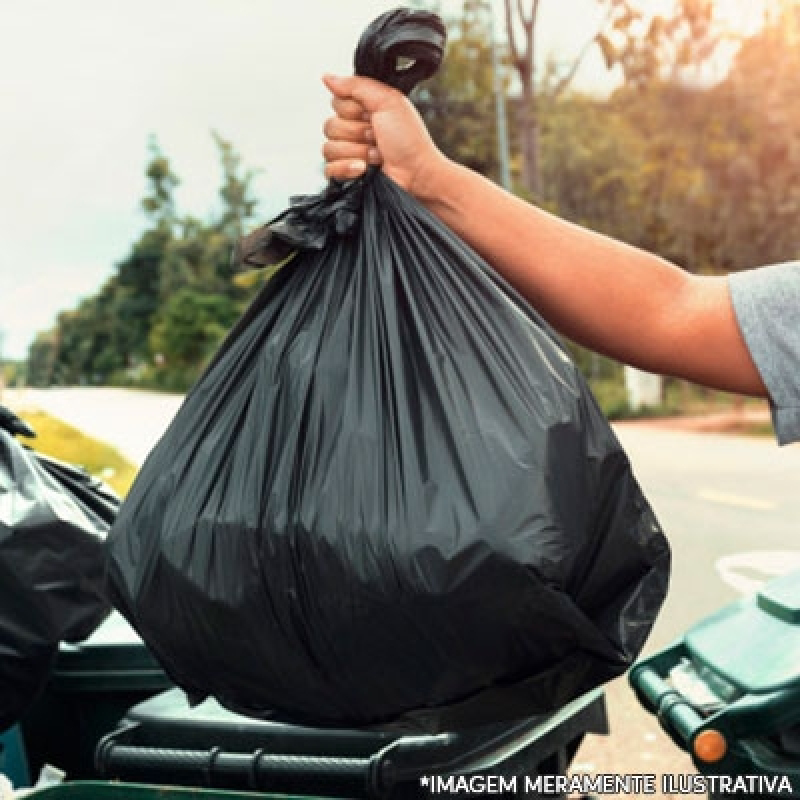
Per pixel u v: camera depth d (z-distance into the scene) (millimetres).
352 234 1866
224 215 70938
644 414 26625
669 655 2865
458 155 39344
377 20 1837
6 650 2562
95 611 2668
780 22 28734
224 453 1802
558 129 37469
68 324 88438
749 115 30188
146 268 77750
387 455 1686
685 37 19594
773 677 2463
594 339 1802
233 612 1723
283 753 2496
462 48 38062
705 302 1761
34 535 2590
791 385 1721
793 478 13602
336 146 1873
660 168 33969
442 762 2461
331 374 1770
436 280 1784
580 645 1673
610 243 1808
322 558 1663
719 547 9188
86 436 24984
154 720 2590
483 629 1618
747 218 31016
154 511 1811
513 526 1590
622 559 1723
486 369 1703
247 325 1946
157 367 70812
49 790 1984
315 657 1721
